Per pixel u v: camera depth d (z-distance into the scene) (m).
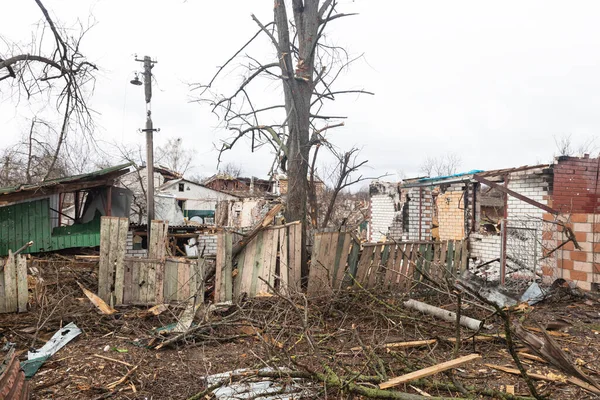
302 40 7.72
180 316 5.51
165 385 3.74
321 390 3.42
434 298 6.99
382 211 15.54
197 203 32.53
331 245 6.75
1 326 5.23
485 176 10.41
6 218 9.95
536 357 4.34
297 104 7.45
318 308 5.82
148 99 13.13
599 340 4.98
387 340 4.90
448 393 3.51
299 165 7.45
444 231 12.20
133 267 6.18
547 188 9.24
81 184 10.87
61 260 9.41
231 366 4.17
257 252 6.62
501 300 6.50
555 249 7.29
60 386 3.73
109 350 4.64
